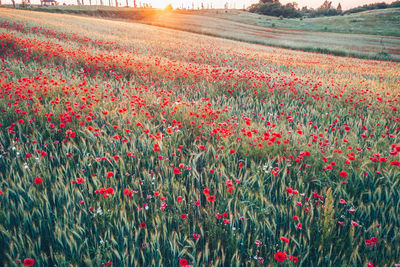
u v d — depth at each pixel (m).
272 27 70.19
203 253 2.13
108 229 2.20
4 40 11.69
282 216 2.56
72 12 72.25
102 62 9.95
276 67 16.30
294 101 7.08
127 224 2.26
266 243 2.35
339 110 6.11
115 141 3.68
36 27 21.81
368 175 3.02
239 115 5.35
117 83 7.62
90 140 3.82
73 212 2.38
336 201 2.80
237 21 80.12
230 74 8.95
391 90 8.60
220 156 3.60
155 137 3.63
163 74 9.28
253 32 57.47
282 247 2.12
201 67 11.70
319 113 5.81
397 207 2.52
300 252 2.10
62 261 1.90
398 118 5.20
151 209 2.57
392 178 2.79
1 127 4.09
